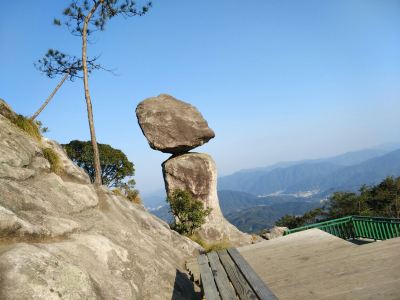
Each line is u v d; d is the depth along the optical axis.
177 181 26.14
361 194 69.56
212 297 4.70
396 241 6.73
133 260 6.25
